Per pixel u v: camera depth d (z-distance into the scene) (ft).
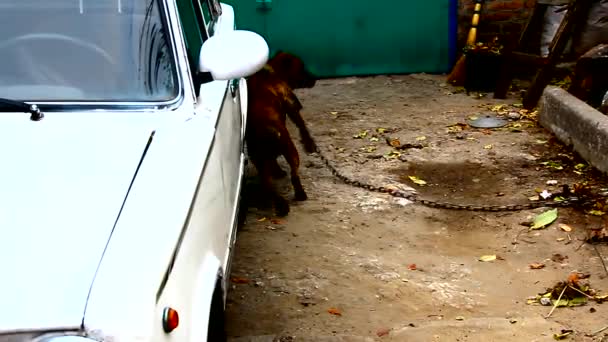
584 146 20.59
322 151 22.39
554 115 22.65
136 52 9.91
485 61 27.84
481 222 17.22
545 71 25.17
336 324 12.87
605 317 12.88
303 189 18.86
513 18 30.07
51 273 6.45
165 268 6.77
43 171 7.82
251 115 17.17
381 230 16.90
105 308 6.15
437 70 31.01
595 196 18.02
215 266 8.77
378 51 30.68
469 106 26.71
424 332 12.31
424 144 22.81
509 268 14.99
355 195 18.89
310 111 26.71
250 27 30.14
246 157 19.45
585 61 23.34
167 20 10.08
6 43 9.99
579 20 24.66
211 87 10.90
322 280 14.52
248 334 12.51
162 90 9.60
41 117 9.03
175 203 7.53
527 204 17.92
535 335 12.21
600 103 23.66
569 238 16.15
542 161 20.98
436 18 30.37
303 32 30.30
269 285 14.32
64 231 6.94
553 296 13.71
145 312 6.26
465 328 12.44
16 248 6.71
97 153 8.21
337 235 16.62
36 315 6.08
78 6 10.27
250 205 18.40
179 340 7.02
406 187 19.52
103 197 7.44
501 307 13.46
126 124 9.00
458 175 20.26
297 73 20.29
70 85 9.62
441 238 16.51
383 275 14.70
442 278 14.62
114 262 6.60
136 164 8.04
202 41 12.55
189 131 9.04
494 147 22.26
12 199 7.35
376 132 24.18
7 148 8.25
